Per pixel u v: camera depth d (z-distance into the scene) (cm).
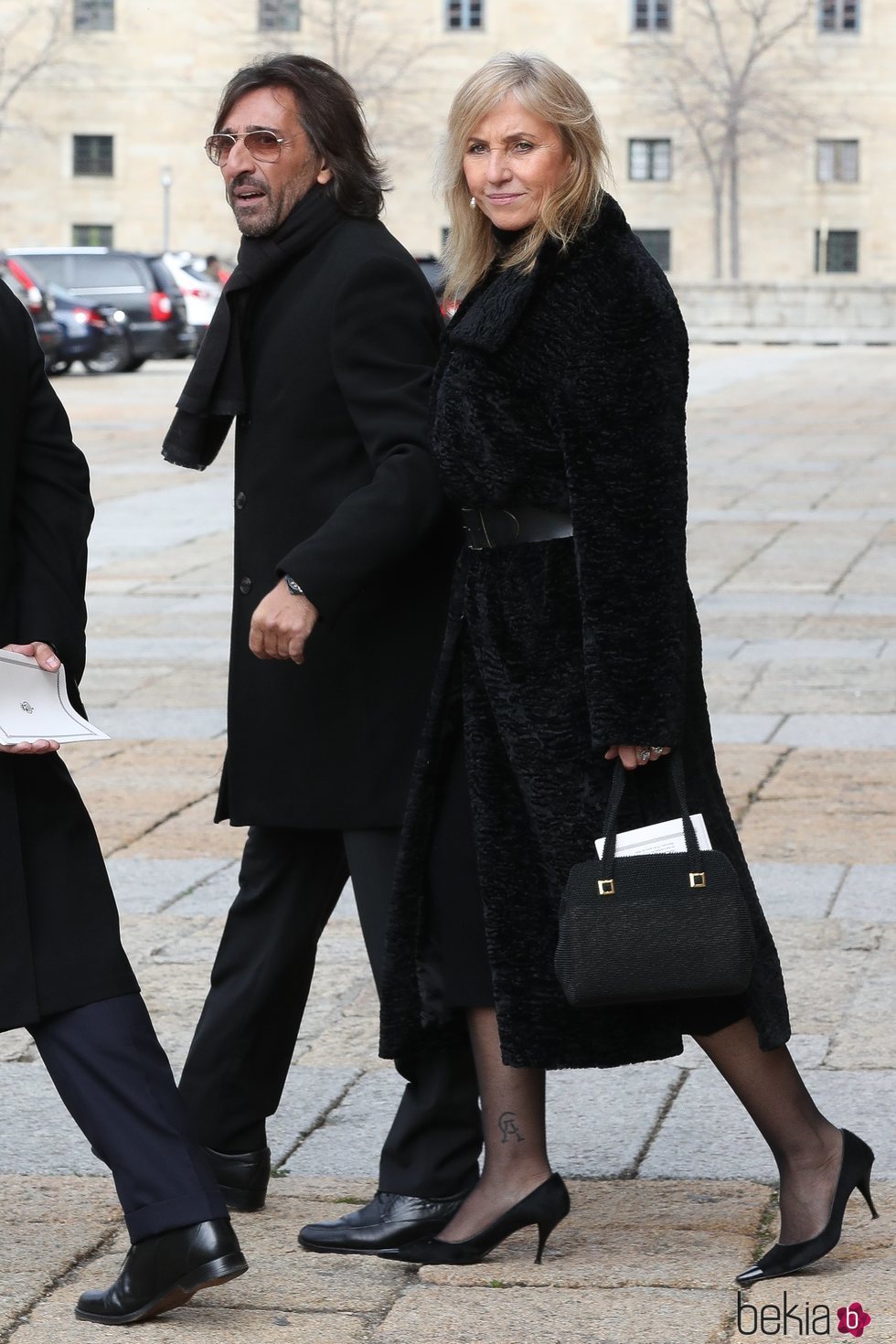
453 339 561
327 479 600
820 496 2822
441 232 9825
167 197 9800
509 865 566
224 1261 530
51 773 568
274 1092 636
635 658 534
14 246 10006
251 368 611
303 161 600
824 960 873
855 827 1108
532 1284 565
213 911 976
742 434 3797
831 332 7944
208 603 1981
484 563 566
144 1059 550
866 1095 711
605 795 551
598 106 9838
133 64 9919
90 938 557
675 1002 559
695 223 9888
